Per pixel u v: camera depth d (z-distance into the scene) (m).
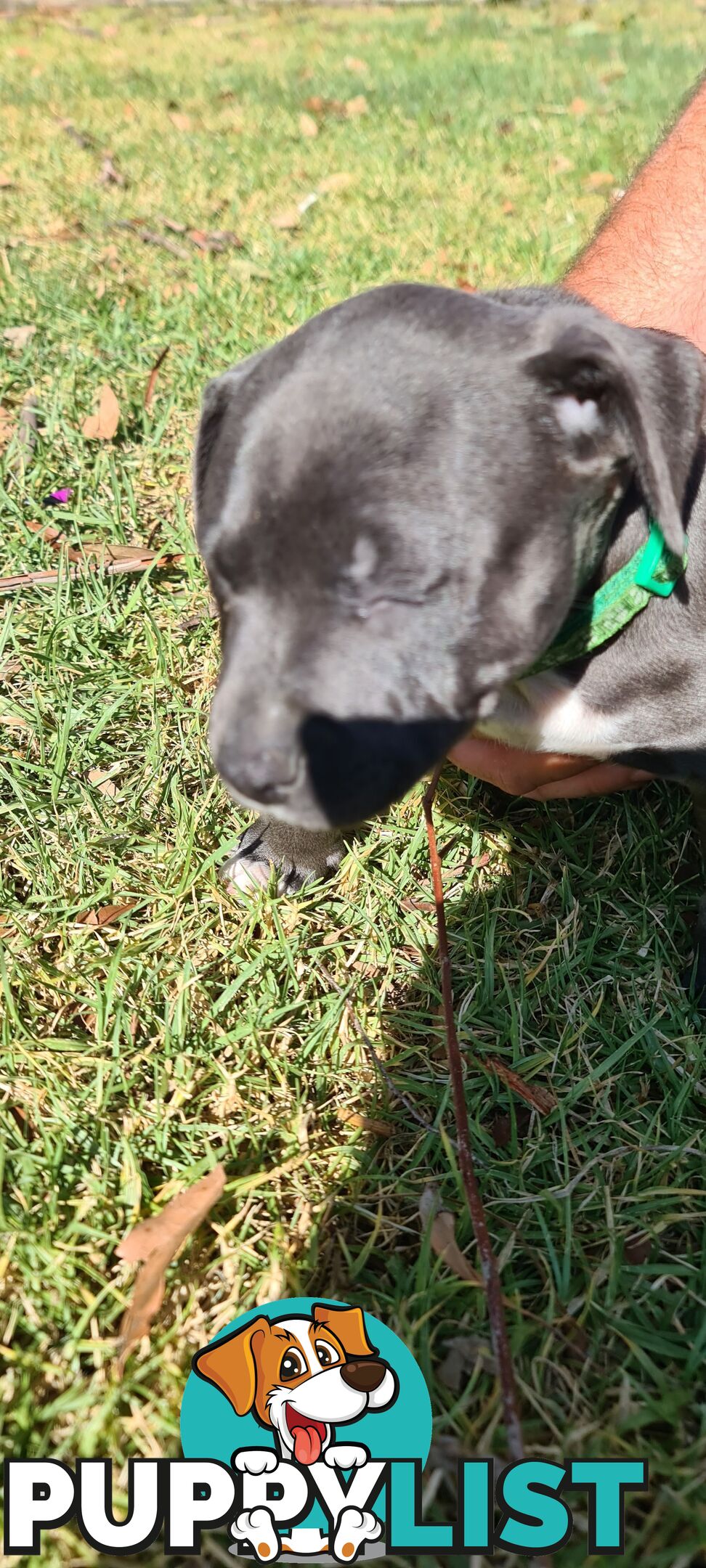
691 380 0.27
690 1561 0.22
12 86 1.14
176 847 0.36
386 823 0.38
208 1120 0.30
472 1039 0.32
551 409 0.26
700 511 0.30
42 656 0.41
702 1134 0.30
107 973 0.33
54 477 0.50
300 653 0.24
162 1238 0.26
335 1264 0.26
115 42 1.38
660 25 1.40
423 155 0.92
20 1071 0.30
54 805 0.37
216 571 0.26
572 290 0.42
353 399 0.25
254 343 0.58
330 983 0.33
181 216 0.78
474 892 0.36
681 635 0.30
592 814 0.39
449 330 0.26
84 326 0.61
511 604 0.26
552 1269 0.26
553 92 1.07
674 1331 0.26
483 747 0.35
